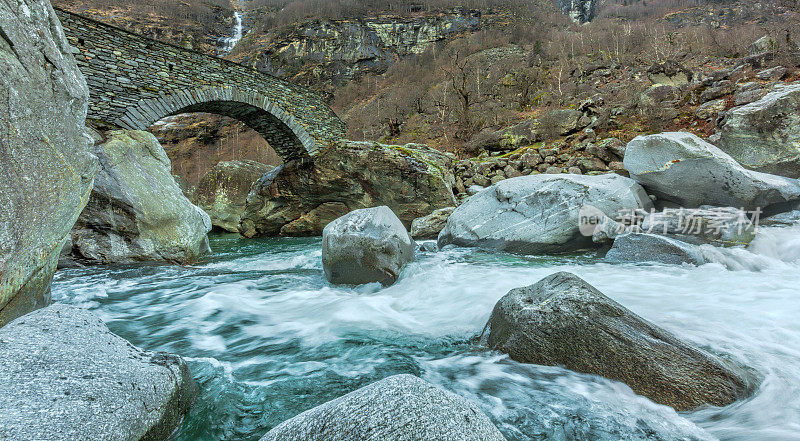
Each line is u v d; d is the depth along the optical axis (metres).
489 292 4.55
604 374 2.43
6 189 2.43
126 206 7.21
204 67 13.30
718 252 5.48
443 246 8.37
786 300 3.74
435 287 4.93
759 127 8.96
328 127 17.66
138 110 11.65
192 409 2.19
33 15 2.78
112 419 1.57
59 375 1.65
